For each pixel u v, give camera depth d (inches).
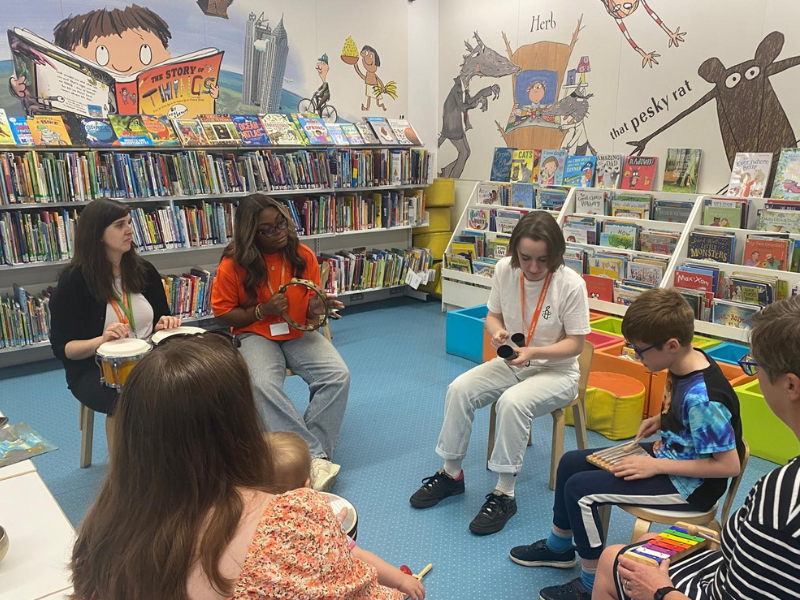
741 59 136.0
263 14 177.2
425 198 211.2
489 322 98.1
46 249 143.3
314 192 185.9
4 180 134.9
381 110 209.2
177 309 163.2
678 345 63.0
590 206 161.8
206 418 31.3
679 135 150.6
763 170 132.5
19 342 144.1
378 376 147.9
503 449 87.0
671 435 66.0
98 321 96.7
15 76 145.3
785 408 41.5
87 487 98.3
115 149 152.1
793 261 121.4
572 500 68.0
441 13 212.8
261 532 31.0
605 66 164.1
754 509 39.5
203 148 165.5
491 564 80.5
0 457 61.2
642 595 48.6
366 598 34.9
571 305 89.2
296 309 107.0
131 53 158.9
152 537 30.7
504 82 193.8
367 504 94.5
